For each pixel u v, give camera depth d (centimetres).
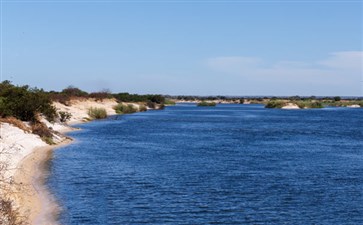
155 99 18162
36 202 2202
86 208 2116
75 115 8694
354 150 4731
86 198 2308
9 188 2141
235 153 4325
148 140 5525
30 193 2350
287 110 17738
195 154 4191
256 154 4266
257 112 15400
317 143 5469
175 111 15350
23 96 5409
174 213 2044
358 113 14825
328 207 2194
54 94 9338
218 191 2509
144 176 2941
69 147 4506
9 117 4703
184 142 5372
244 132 7069
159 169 3238
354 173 3195
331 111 16800
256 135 6538
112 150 4388
